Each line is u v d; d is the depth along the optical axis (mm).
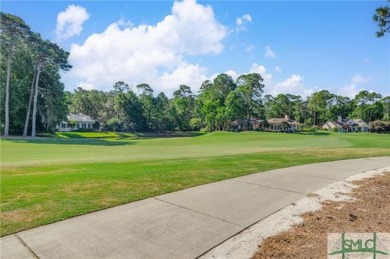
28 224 4430
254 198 6070
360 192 6574
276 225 4531
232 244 3871
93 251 3660
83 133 67500
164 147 27047
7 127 44031
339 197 6152
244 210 5285
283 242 3900
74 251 3654
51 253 3590
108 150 23000
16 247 3727
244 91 86188
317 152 15609
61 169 9500
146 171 8766
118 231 4273
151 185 6961
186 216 4941
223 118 81438
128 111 84562
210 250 3707
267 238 4043
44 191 6273
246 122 91875
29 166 10398
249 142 34656
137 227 4434
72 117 87688
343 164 10922
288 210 5277
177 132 89250
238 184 7305
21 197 5785
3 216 4730
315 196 6230
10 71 47000
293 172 9047
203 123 95000
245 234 4199
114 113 92500
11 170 9336
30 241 3902
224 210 5277
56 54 49312
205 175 8266
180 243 3906
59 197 5828
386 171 9414
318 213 5094
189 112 99750
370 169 9805
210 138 45656
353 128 101875
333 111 110875
